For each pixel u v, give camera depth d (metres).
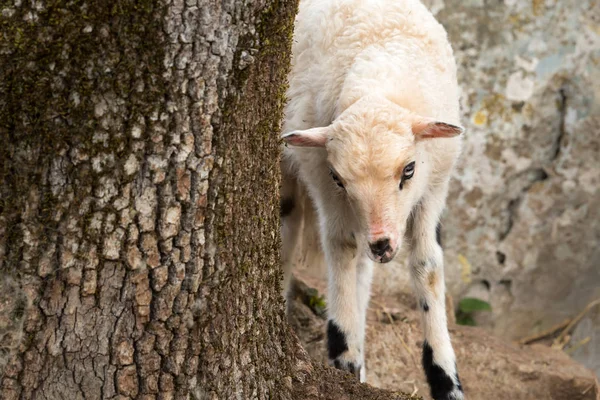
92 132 3.52
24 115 3.48
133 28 3.46
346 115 5.26
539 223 9.47
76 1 3.39
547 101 9.20
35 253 3.59
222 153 3.79
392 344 7.84
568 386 7.75
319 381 4.61
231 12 3.64
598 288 9.85
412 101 5.49
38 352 3.69
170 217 3.70
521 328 9.83
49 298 3.65
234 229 3.96
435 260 6.13
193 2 3.53
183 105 3.63
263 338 4.30
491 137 9.12
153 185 3.65
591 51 9.12
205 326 3.90
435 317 6.12
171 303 3.78
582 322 9.92
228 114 3.77
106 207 3.60
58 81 3.46
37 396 3.73
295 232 6.98
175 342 3.83
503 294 9.64
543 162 9.38
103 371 3.75
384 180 5.12
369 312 8.18
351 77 5.54
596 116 9.18
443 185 6.16
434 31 6.00
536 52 9.07
